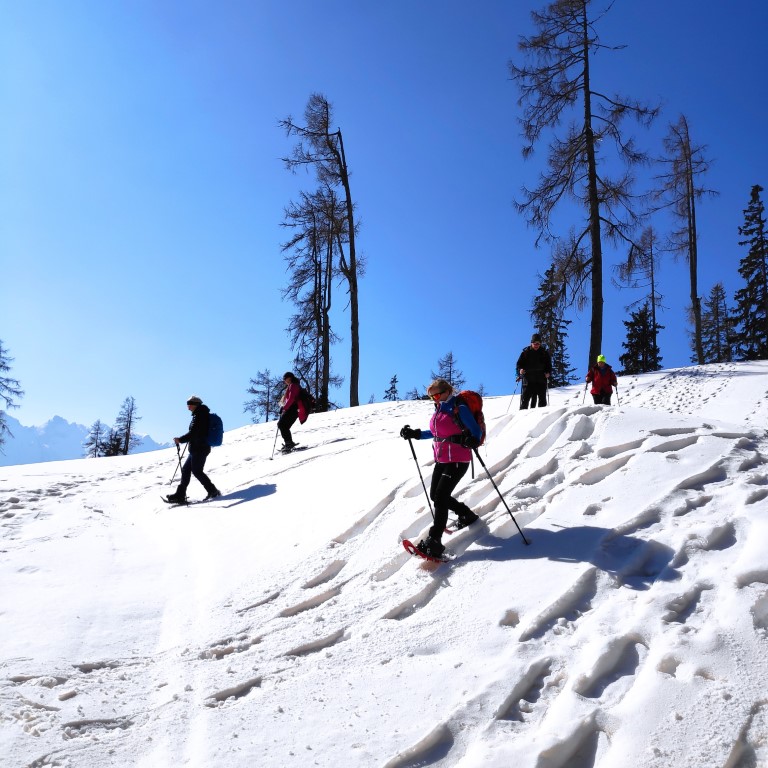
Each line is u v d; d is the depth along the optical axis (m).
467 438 5.16
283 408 12.68
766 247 37.53
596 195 19.73
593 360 19.08
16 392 32.56
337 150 25.67
